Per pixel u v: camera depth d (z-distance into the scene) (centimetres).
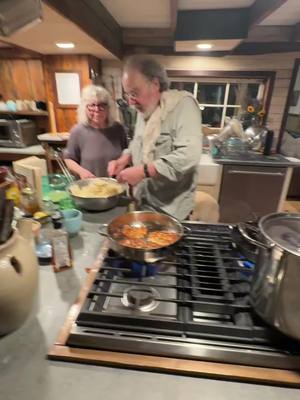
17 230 65
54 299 73
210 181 260
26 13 89
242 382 54
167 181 143
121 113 287
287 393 52
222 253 91
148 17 232
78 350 58
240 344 59
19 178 124
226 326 61
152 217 104
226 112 330
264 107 314
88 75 278
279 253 55
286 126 318
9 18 88
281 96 309
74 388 51
